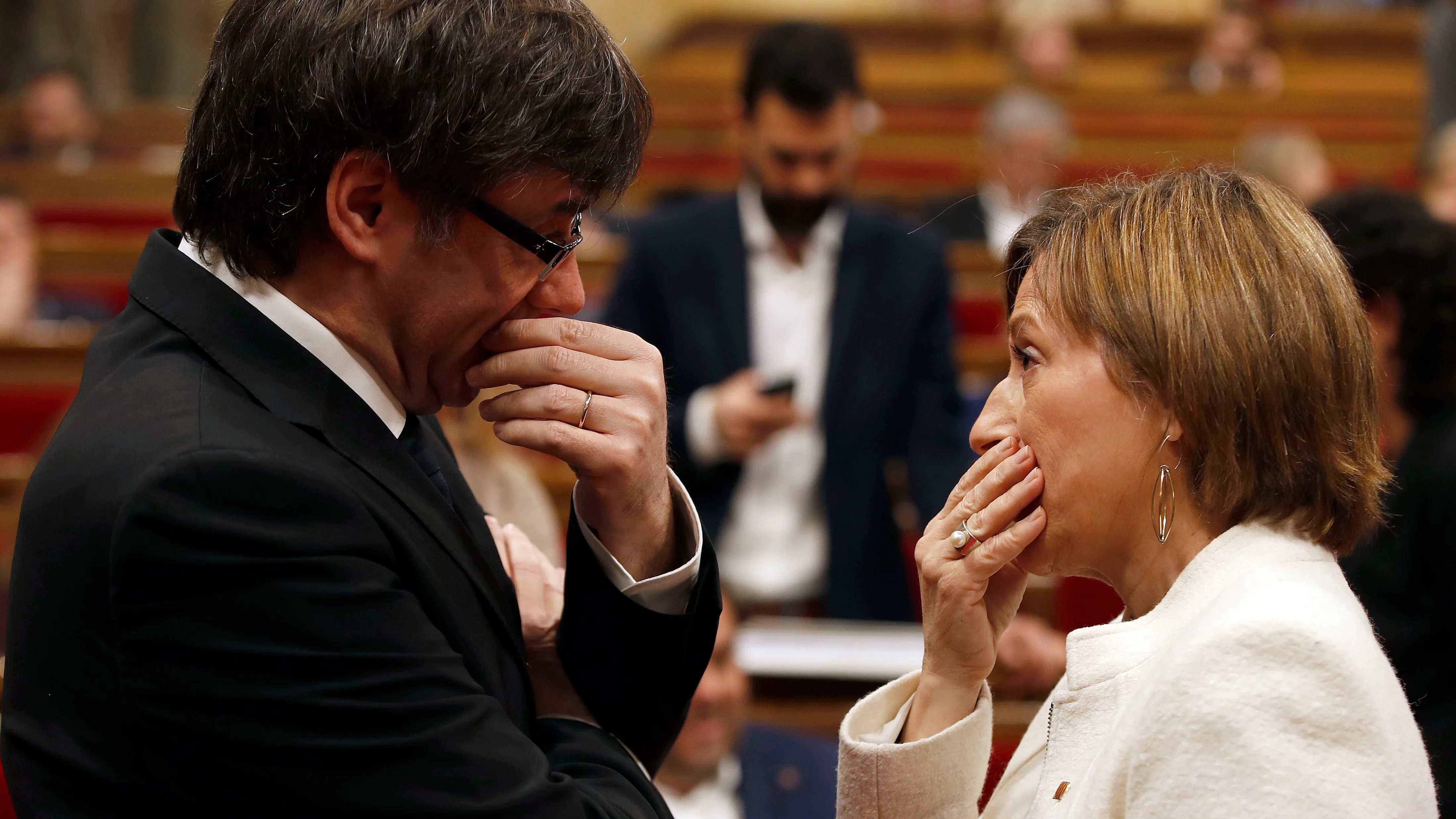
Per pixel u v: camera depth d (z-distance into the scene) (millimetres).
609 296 9062
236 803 2957
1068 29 22344
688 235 8789
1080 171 18266
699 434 8125
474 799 3014
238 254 3156
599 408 3424
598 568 3625
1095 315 3215
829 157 8508
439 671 3061
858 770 3676
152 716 2887
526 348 3432
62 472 3004
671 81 20547
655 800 3521
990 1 23453
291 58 3033
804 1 23688
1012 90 20516
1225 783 2766
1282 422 3066
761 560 8602
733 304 8656
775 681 7250
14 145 18297
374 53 3002
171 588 2857
